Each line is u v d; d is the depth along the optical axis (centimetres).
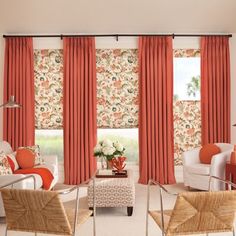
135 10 519
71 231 247
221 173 516
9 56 621
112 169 493
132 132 654
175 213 233
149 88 625
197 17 551
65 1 485
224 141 631
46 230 249
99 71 642
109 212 438
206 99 629
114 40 641
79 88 623
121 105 643
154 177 623
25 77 624
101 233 359
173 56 645
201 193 226
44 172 487
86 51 626
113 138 653
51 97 640
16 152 523
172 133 629
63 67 627
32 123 628
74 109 622
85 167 623
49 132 652
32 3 490
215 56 633
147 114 626
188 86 648
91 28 599
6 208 247
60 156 652
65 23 573
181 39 643
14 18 547
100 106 642
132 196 419
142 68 627
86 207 460
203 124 634
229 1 491
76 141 624
